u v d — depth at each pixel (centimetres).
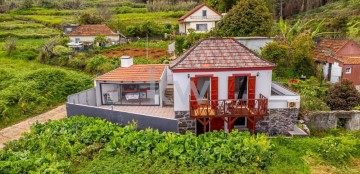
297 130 1881
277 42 3100
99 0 10338
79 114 2012
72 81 2906
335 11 5912
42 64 3997
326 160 1566
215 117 1764
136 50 4384
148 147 1539
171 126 1736
